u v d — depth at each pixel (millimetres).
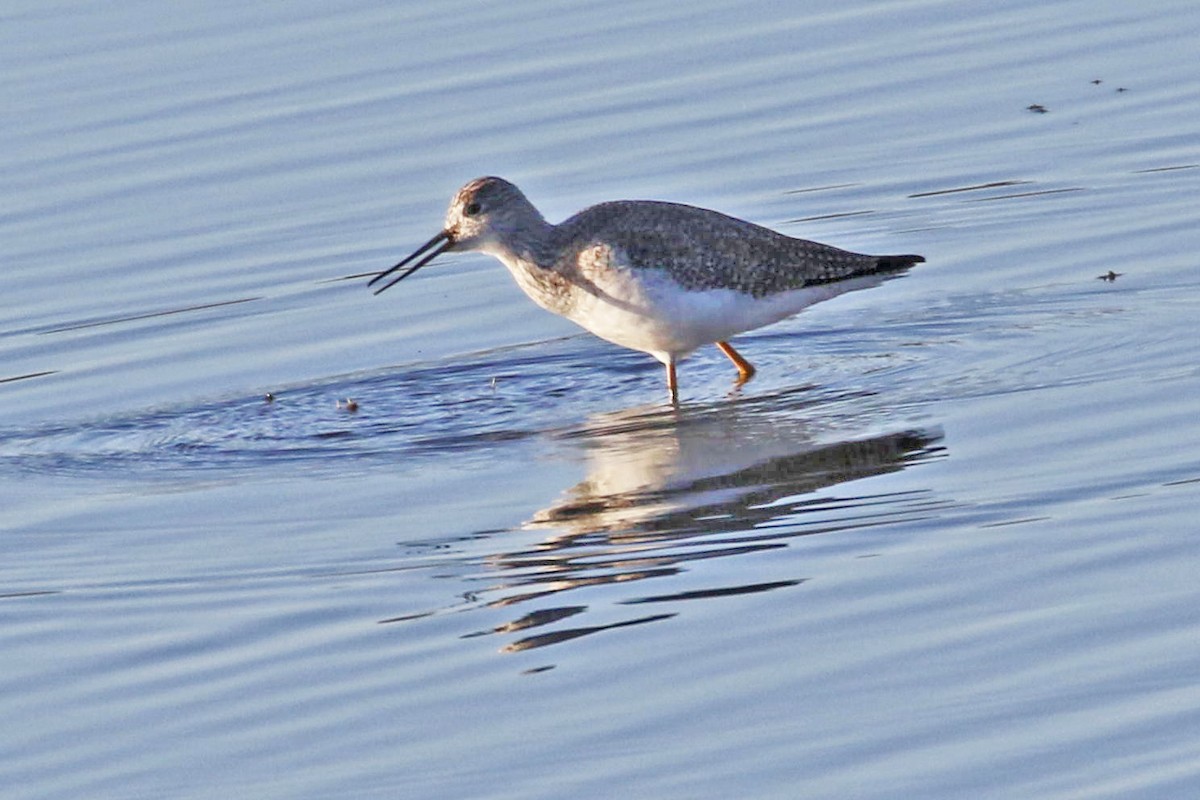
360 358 16562
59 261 18422
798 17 22391
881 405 14445
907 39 21797
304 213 19031
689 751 9320
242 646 10906
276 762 9508
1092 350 15117
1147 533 11344
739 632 10547
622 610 10977
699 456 13633
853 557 11445
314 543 12430
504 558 11930
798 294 15336
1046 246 17656
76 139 20344
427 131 20219
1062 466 12625
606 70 21344
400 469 13828
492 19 22500
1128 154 19078
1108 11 22125
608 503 12773
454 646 10680
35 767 9625
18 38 22312
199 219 19016
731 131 20031
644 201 15461
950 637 10273
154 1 22766
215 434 14883
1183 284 16375
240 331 17188
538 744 9484
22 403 15859
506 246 15578
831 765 9117
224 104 20875
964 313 16516
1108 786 8781
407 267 18203
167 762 9578
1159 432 13070
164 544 12578
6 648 11070
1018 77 20750
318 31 22359
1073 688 9625
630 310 15062
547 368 16219
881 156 19422
